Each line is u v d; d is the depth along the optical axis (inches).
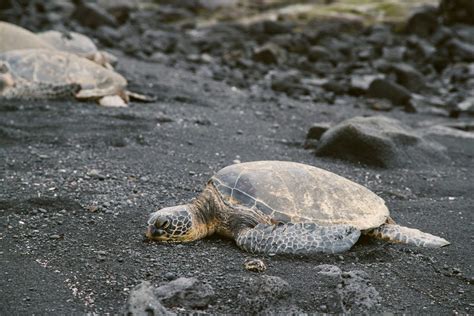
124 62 785.6
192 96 631.8
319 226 269.1
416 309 231.5
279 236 265.4
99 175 355.6
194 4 1408.7
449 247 288.5
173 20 1327.5
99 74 558.6
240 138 480.7
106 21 1067.9
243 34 1166.3
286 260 261.7
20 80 526.0
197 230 279.3
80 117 494.3
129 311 203.5
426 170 434.0
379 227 289.3
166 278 244.7
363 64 943.0
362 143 434.6
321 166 422.0
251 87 738.2
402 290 245.1
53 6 1253.1
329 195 280.4
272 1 1413.6
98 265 254.4
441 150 475.5
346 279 239.3
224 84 733.3
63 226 289.4
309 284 241.4
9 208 304.7
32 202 311.4
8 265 251.6
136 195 331.9
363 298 231.9
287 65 932.0
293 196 276.2
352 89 755.4
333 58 987.9
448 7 1206.3
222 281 242.8
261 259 261.9
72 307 224.5
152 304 205.8
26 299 228.2
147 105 566.9
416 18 1141.7
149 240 277.7
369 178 403.5
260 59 930.7
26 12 1109.1
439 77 906.1
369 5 1307.8
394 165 433.4
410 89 802.2
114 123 483.2
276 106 629.0
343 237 266.8
